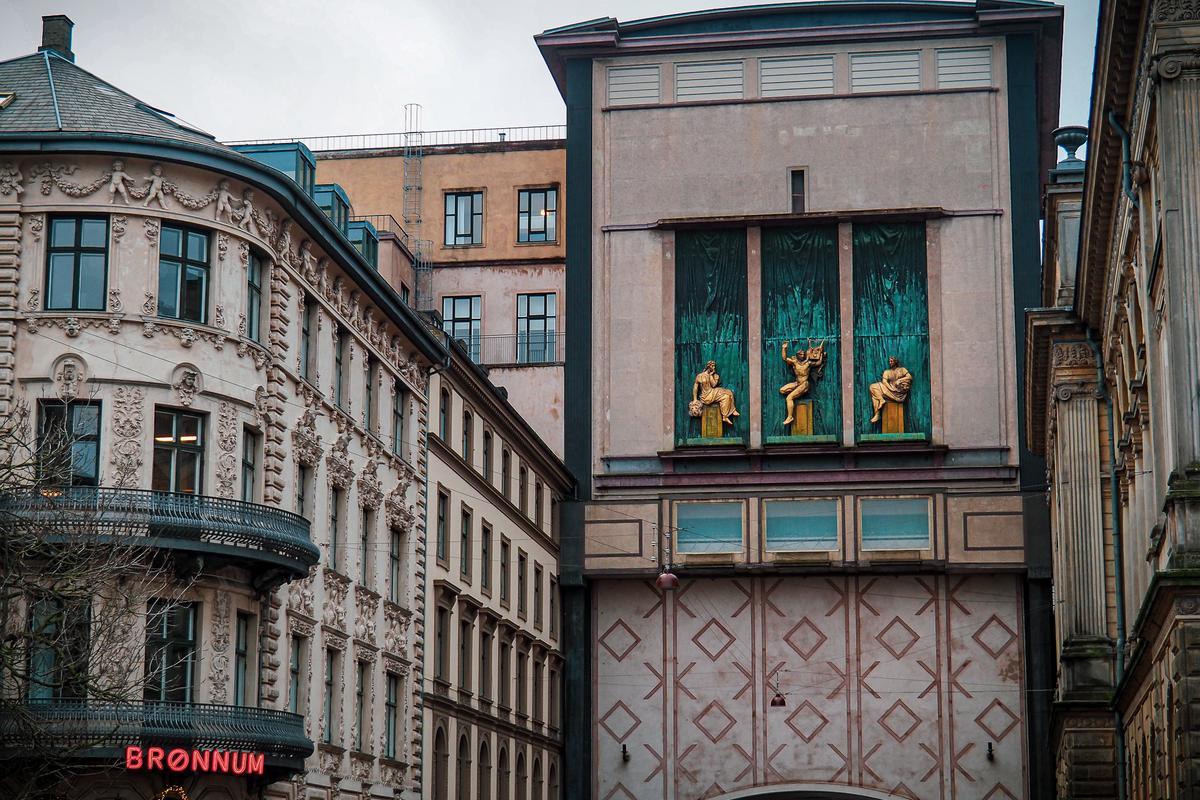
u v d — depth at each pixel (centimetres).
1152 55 2789
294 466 4238
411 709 5184
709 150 7512
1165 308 2841
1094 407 4928
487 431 6244
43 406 3666
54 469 3425
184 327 3788
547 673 6975
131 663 3462
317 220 4303
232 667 3816
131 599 3338
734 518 7188
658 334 7394
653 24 7619
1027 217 7262
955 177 7344
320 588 4406
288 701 4125
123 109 3988
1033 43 7388
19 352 3675
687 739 7156
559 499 7300
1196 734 2578
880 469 7112
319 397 4444
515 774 6381
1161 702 3078
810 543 7112
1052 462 5794
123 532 3512
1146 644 3142
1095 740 4791
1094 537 4900
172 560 3619
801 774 7062
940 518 7025
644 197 7519
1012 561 6944
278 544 3797
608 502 7281
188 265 3844
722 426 7275
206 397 3816
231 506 3750
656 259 7456
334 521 4625
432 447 5506
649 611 7288
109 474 3641
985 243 7269
